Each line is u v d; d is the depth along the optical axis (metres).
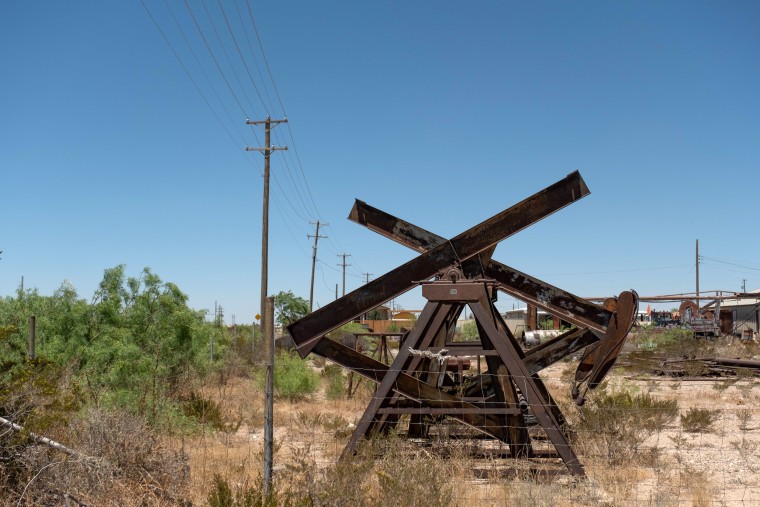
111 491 7.04
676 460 10.45
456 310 10.20
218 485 6.59
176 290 17.48
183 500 7.29
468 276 9.56
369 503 6.98
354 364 9.88
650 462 9.97
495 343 9.01
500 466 9.34
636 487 8.38
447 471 8.77
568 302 9.52
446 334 10.04
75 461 7.11
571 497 7.91
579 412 11.99
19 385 7.58
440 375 11.67
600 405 11.92
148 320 16.86
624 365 28.42
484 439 11.46
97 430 7.83
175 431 12.00
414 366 9.37
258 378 20.06
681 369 27.64
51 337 15.29
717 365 28.41
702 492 8.08
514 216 9.26
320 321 9.50
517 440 9.44
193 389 15.86
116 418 8.16
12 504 6.64
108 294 16.97
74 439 7.94
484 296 9.09
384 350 19.20
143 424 8.30
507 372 9.53
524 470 9.06
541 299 9.67
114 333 15.48
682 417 13.56
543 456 9.96
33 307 16.05
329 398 19.22
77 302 15.87
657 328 51.56
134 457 7.62
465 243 9.34
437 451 9.95
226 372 23.72
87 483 7.06
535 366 10.30
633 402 13.23
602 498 7.96
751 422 14.76
